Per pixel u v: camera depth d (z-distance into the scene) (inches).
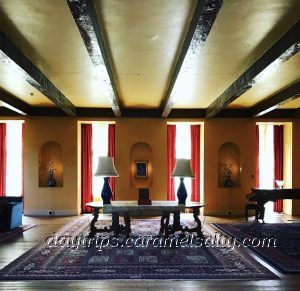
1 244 224.1
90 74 227.3
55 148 373.1
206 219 337.7
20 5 132.1
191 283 152.6
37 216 351.6
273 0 128.6
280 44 162.7
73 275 162.1
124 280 155.9
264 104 324.2
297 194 317.4
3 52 157.4
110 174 237.9
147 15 141.3
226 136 371.2
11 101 299.6
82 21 129.6
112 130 388.5
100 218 336.2
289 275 164.7
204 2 118.0
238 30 154.8
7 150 384.5
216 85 258.1
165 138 369.1
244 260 189.2
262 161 394.0
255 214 332.8
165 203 247.1
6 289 144.6
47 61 199.3
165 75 231.1
